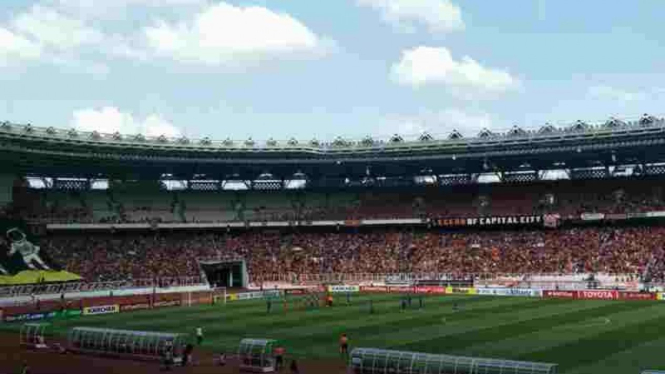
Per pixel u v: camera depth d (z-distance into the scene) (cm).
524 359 4956
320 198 13875
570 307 8112
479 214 12181
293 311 8219
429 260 11625
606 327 6353
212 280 12488
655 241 10606
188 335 6450
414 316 7462
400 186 13825
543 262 10812
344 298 9656
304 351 5516
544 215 11500
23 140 10094
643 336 5797
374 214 12925
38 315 7881
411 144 11600
